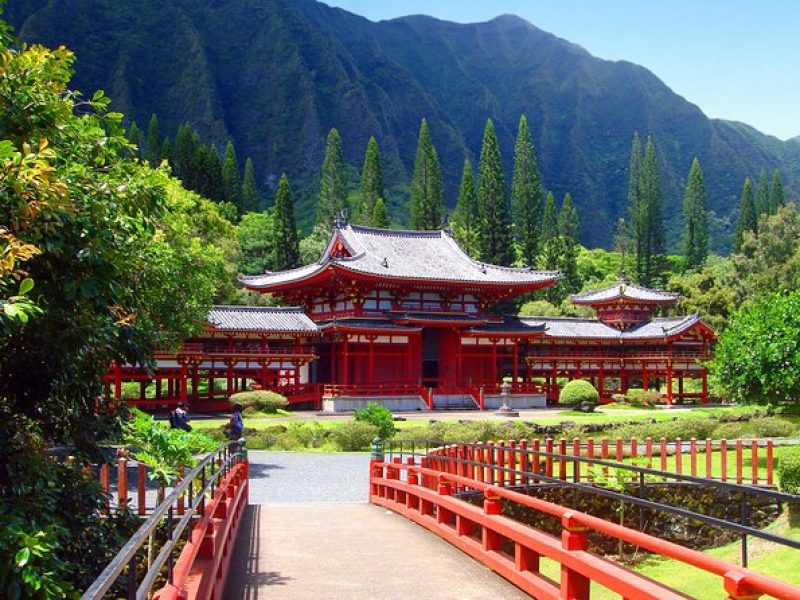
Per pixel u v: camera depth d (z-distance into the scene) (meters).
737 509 24.92
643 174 135.38
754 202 142.50
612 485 24.22
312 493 26.12
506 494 12.84
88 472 13.55
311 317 67.69
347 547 15.54
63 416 11.65
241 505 19.47
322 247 109.56
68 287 9.41
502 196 101.00
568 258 114.31
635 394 65.56
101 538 11.26
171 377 50.91
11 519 8.28
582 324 73.19
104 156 12.20
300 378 67.88
